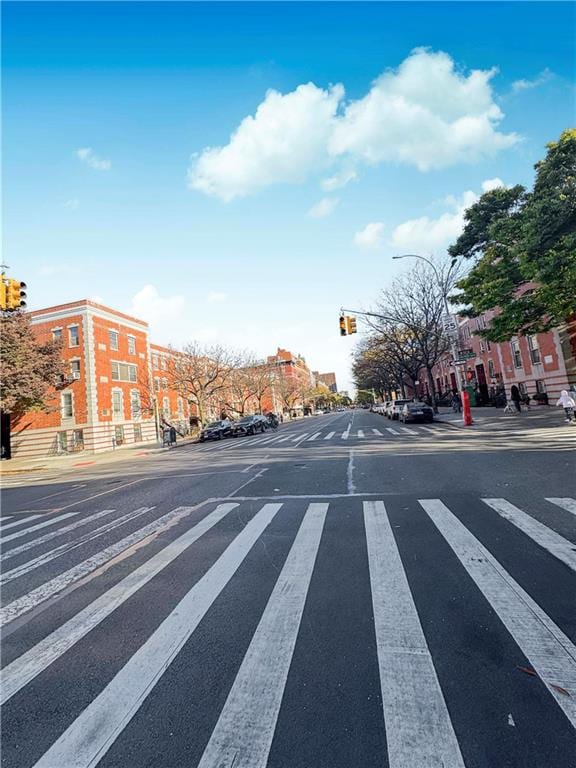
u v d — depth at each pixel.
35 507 10.45
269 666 2.93
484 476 8.59
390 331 35.06
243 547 5.44
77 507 9.68
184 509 8.03
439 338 30.92
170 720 2.50
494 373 33.56
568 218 13.44
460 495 7.18
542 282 14.16
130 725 2.48
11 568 5.67
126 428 40.97
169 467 16.42
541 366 24.83
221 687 2.75
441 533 5.32
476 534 5.18
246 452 19.12
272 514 6.98
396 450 14.29
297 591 4.05
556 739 2.16
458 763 2.06
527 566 4.18
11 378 28.38
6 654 3.45
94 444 36.44
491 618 3.31
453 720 2.33
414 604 3.61
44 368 32.53
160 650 3.24
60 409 37.16
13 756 2.32
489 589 3.76
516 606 3.45
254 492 9.03
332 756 2.15
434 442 15.69
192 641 3.34
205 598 4.08
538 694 2.48
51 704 2.75
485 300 17.55
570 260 13.31
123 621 3.79
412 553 4.75
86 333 37.50
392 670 2.78
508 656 2.84
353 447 16.66
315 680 2.74
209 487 10.23
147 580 4.70
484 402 35.00
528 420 19.36
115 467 20.22
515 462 9.81
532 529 5.19
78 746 2.36
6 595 4.73
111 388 39.56
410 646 3.03
